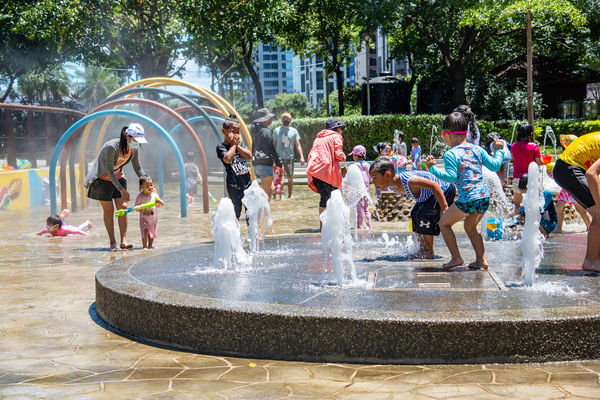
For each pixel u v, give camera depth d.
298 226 10.88
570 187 5.40
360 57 92.38
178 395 3.37
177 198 17.80
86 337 4.62
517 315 3.80
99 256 8.41
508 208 9.43
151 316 4.45
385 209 11.44
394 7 30.78
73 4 29.41
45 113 20.48
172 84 15.91
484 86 39.00
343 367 3.75
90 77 69.56
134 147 8.62
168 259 6.46
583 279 5.00
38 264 7.86
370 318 3.79
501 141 5.55
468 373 3.55
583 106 40.47
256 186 7.28
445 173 5.35
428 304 4.18
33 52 36.88
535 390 3.27
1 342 4.52
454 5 30.30
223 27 30.61
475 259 6.10
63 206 14.34
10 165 18.28
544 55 37.62
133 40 32.75
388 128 28.41
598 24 34.41
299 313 3.93
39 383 3.64
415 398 3.21
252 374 3.68
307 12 35.38
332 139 8.95
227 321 4.08
